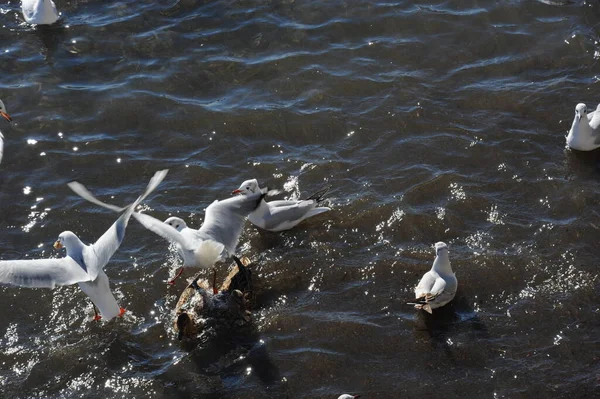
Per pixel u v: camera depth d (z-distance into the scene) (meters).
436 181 15.57
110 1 20.33
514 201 15.11
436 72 18.39
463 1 20.11
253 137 16.84
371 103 17.53
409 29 19.47
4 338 12.90
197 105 17.56
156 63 18.67
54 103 17.61
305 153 16.47
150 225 10.99
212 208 11.95
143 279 13.91
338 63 18.62
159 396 11.89
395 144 16.55
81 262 11.20
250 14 19.98
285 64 18.61
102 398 11.91
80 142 16.72
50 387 12.12
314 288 13.66
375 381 11.92
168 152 16.55
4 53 18.89
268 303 13.41
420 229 14.64
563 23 19.38
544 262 13.77
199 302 13.15
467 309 13.08
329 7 20.11
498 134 16.64
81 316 13.27
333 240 14.58
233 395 11.82
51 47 19.09
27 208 15.30
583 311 12.89
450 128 16.84
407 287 13.55
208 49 19.08
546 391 11.62
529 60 18.56
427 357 12.27
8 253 14.41
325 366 12.18
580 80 17.97
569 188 15.28
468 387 11.75
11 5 20.20
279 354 12.42
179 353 12.57
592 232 14.30
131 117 17.33
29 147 16.58
